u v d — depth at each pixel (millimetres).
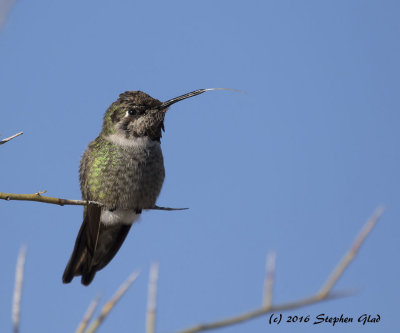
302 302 3232
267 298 3219
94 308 3658
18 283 3371
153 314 3391
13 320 3285
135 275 3727
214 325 3154
